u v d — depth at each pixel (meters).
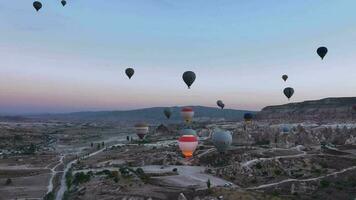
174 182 130.38
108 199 111.00
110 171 156.12
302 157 183.25
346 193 129.75
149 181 132.88
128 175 144.38
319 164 172.62
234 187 124.06
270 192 127.06
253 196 106.19
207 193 108.44
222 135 158.00
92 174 152.88
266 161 167.50
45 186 150.88
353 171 163.00
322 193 128.75
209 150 199.62
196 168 165.38
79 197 118.88
